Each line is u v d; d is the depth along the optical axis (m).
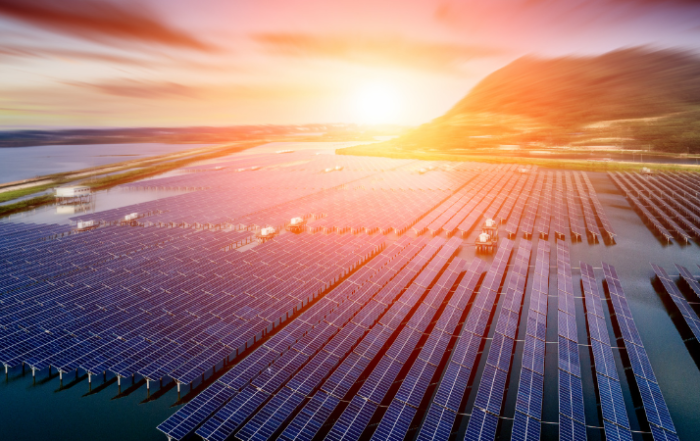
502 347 42.66
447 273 61.44
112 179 166.38
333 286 60.28
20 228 86.00
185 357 40.75
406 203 111.44
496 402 34.50
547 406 35.50
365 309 50.69
